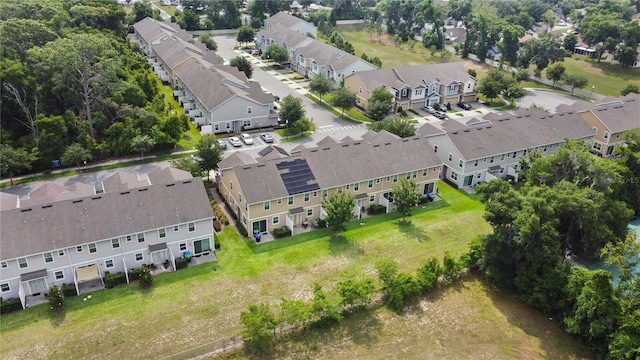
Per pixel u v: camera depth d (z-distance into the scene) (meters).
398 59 144.75
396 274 49.84
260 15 167.75
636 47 136.88
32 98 75.06
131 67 100.31
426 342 44.66
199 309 46.44
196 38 145.38
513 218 48.62
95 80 77.81
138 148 73.75
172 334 43.41
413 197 60.25
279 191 58.03
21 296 45.44
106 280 48.69
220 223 60.12
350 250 56.16
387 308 48.34
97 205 50.41
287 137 85.69
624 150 68.00
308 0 198.62
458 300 50.09
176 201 53.03
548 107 107.44
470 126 75.94
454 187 72.62
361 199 63.59
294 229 60.16
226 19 162.62
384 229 60.69
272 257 54.41
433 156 68.12
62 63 72.38
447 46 159.38
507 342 45.25
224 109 84.94
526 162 69.06
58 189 56.56
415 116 98.38
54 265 47.59
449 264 51.56
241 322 41.19
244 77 100.56
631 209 61.75
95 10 115.25
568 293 46.34
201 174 68.81
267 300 47.88
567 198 51.53
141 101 86.31
